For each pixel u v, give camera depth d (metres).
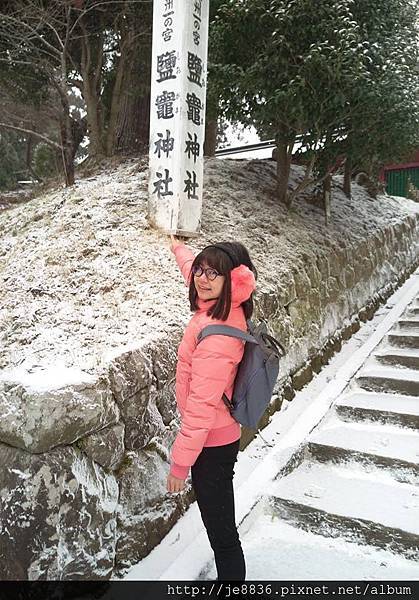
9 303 2.97
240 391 1.76
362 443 3.05
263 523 2.58
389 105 4.10
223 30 4.32
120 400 2.10
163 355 2.48
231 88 4.39
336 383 3.79
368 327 5.04
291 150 5.02
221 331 1.69
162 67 3.71
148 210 3.83
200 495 1.80
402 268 6.71
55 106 7.54
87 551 1.86
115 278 3.15
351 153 4.76
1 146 11.69
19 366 2.23
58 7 5.50
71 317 2.75
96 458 1.96
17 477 1.76
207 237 3.89
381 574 2.17
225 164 5.68
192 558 2.15
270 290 3.53
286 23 3.95
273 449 3.02
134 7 6.11
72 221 3.93
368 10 4.34
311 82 3.99
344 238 5.24
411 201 8.59
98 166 6.43
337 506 2.52
